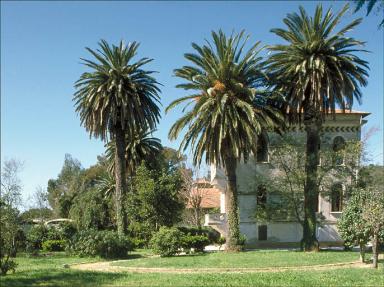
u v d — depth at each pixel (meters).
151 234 38.88
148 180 40.84
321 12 33.31
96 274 16.83
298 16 33.88
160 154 53.72
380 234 21.73
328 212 40.25
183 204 42.56
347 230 24.14
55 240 38.34
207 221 41.12
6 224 16.52
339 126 40.53
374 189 27.22
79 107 41.06
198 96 33.72
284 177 36.62
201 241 32.31
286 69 33.91
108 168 56.25
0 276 15.25
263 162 40.12
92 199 50.50
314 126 34.56
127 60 41.03
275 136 38.38
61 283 14.02
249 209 40.19
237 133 31.53
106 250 30.02
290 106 34.16
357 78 33.16
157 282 14.95
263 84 34.31
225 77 32.62
